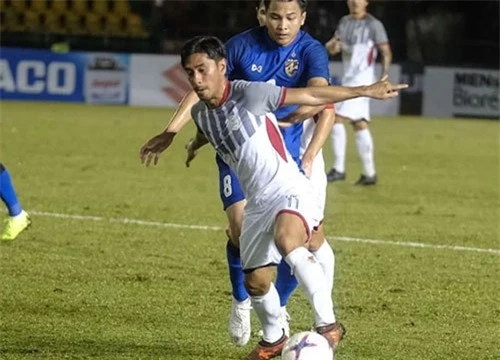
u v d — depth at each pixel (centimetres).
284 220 1384
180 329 1697
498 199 3350
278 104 1406
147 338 1634
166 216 2855
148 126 5372
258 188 1416
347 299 1947
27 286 1980
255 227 1417
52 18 7319
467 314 1856
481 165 4216
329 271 1656
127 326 1706
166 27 6906
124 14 7256
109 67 6644
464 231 2741
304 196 1415
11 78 6719
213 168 3981
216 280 2083
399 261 2323
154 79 6600
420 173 3931
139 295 1933
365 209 3059
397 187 3556
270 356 1470
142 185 3447
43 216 2783
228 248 1565
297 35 1642
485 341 1672
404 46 6612
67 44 6881
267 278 1443
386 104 6391
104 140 4716
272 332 1467
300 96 1406
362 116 3519
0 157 4025
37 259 2234
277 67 1633
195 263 2247
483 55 6556
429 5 6581
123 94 6638
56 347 1569
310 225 1412
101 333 1658
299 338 1324
